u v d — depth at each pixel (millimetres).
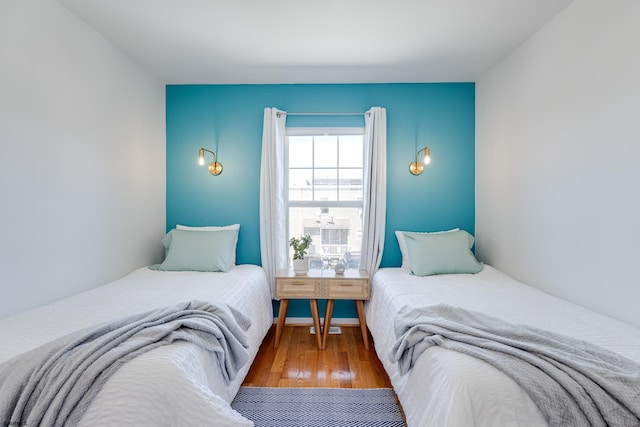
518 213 2479
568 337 1312
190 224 3207
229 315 1672
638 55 1519
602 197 1725
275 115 3090
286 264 3279
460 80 3133
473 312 1592
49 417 989
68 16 1991
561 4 1948
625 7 1578
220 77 3041
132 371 1107
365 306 2902
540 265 2229
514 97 2520
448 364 1212
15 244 1667
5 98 1607
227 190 3205
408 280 2486
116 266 2459
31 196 1750
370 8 2002
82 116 2107
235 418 1238
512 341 1258
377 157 3080
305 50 2535
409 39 2373
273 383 2160
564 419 1021
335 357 2539
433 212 3178
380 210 3080
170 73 2951
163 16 2072
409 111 3182
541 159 2217
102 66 2293
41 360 1110
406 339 1488
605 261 1710
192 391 1155
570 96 1946
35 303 1776
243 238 3203
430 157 3180
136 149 2713
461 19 2119
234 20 2127
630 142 1565
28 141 1730
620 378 1045
